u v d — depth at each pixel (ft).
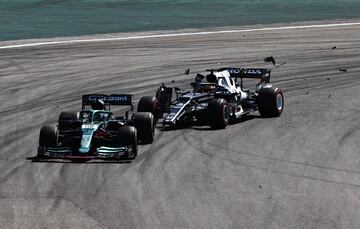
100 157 190.49
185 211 150.92
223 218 146.20
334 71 359.05
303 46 469.16
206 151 200.85
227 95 239.30
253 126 232.73
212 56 426.92
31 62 415.23
